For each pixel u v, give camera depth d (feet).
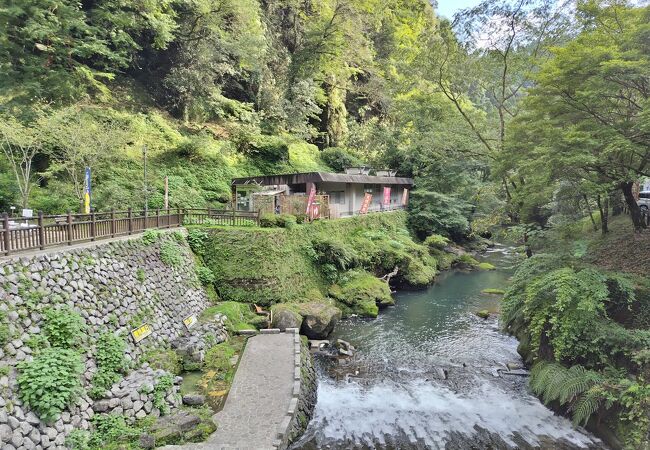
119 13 65.00
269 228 48.78
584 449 24.94
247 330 38.22
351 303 52.54
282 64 101.50
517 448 25.22
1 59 53.42
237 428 22.52
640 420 22.25
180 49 80.33
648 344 24.21
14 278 20.72
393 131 112.16
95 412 21.07
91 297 25.73
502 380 34.42
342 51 104.78
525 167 36.42
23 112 48.16
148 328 29.63
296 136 103.81
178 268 39.19
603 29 32.81
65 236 27.58
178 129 78.02
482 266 82.84
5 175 47.44
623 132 30.04
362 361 38.09
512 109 62.08
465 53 56.90
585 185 32.96
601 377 25.53
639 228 40.11
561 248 35.40
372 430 27.04
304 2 104.88
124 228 35.55
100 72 68.39
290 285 47.52
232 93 94.84
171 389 25.11
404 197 100.48
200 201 63.21
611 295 29.66
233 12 79.00
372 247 65.36
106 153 52.90
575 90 31.27
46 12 53.72
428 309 54.80
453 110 68.08
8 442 16.12
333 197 77.56
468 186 88.38
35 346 19.92
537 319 30.17
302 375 30.53
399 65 69.97
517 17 50.78
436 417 28.76
